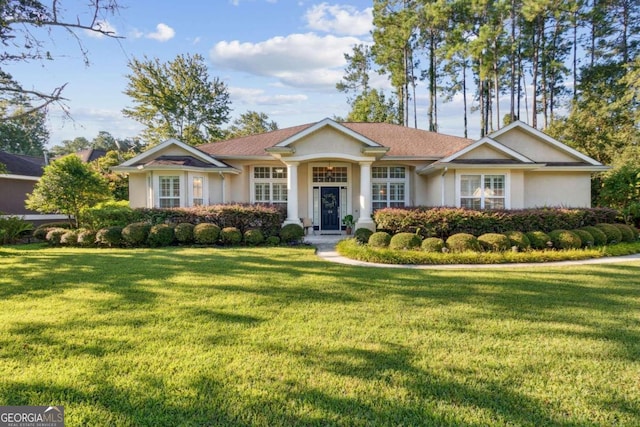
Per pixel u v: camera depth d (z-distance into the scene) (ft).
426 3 107.76
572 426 9.29
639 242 45.78
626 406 10.13
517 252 37.68
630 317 17.62
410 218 44.96
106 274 26.96
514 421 9.48
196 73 138.00
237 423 9.34
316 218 60.75
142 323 16.57
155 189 51.57
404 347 14.02
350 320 17.10
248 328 16.01
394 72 124.77
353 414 9.77
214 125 144.97
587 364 12.62
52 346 13.99
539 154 57.11
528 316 17.80
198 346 13.99
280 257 35.96
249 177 59.88
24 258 34.68
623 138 78.95
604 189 59.88
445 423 9.41
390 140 64.64
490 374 11.91
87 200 52.06
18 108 42.37
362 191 53.01
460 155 51.26
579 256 37.09
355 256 36.55
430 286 23.95
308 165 60.49
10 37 37.17
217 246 45.37
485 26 93.71
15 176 66.90
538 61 107.65
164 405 10.13
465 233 43.19
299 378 11.59
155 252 39.37
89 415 9.70
